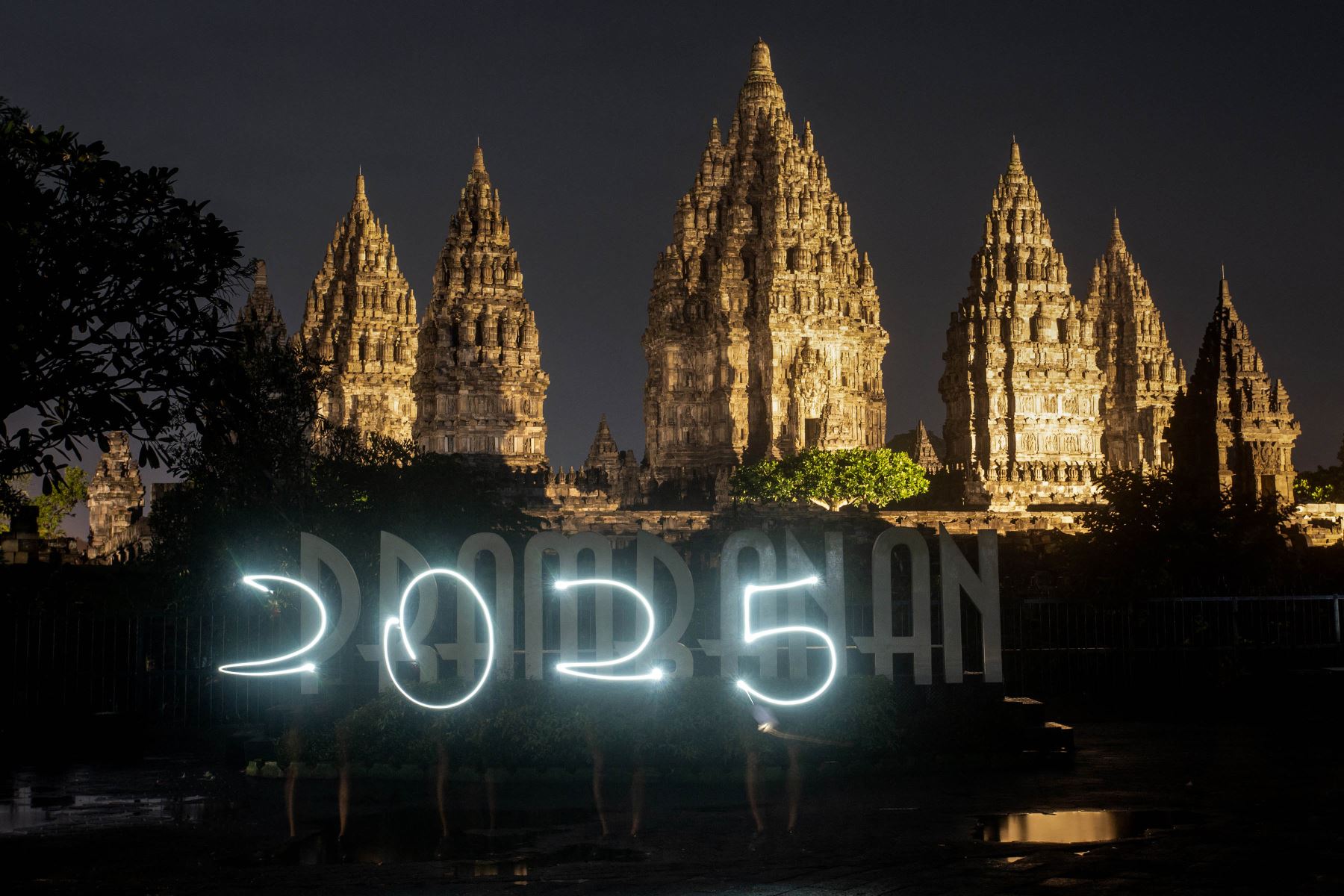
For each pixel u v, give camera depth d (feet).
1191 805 109.81
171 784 124.16
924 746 130.31
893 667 137.80
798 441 569.23
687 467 606.55
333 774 126.11
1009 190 618.03
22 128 115.96
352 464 232.12
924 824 102.32
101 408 111.04
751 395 602.03
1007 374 604.49
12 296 111.04
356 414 613.52
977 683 135.54
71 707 168.04
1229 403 408.05
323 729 134.51
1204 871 87.40
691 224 628.28
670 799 112.98
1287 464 409.49
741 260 609.83
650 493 575.79
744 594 132.98
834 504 495.41
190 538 201.87
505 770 122.72
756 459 589.73
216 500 195.93
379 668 135.33
